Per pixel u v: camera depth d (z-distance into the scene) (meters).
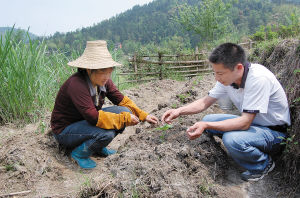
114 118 2.61
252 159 2.34
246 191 2.29
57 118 2.71
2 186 2.36
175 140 2.77
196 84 5.77
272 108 2.31
